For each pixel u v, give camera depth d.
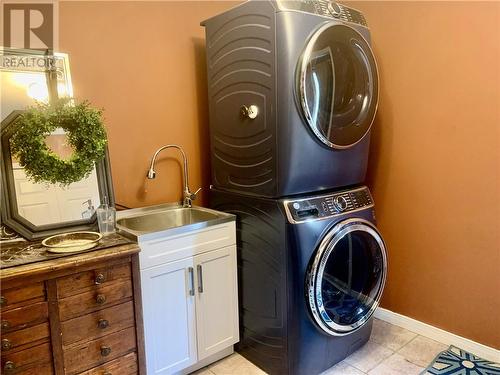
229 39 1.99
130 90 2.15
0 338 1.30
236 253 2.12
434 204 2.23
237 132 2.02
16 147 1.69
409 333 2.40
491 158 1.98
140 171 2.23
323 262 1.85
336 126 1.91
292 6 1.73
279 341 1.93
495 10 1.89
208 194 2.56
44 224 1.76
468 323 2.16
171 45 2.29
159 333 1.81
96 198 1.92
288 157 1.79
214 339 2.06
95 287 1.50
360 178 2.17
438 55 2.12
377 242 2.10
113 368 1.58
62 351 1.44
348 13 1.98
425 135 2.23
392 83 2.35
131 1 2.11
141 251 1.71
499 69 1.91
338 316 2.01
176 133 2.37
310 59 1.74
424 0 2.15
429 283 2.31
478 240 2.07
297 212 1.83
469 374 1.97
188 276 1.90
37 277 1.35
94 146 1.79
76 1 1.92
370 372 2.02
